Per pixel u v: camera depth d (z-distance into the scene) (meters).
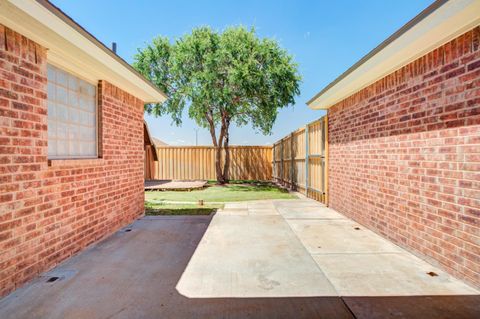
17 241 2.75
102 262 3.43
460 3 2.38
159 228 5.04
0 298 2.54
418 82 3.49
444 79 3.05
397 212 3.97
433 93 3.22
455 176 2.89
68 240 3.57
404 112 3.79
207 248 3.92
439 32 2.79
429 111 3.29
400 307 2.37
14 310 2.35
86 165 3.99
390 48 3.38
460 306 2.38
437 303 2.43
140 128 6.05
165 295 2.61
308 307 2.39
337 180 6.41
